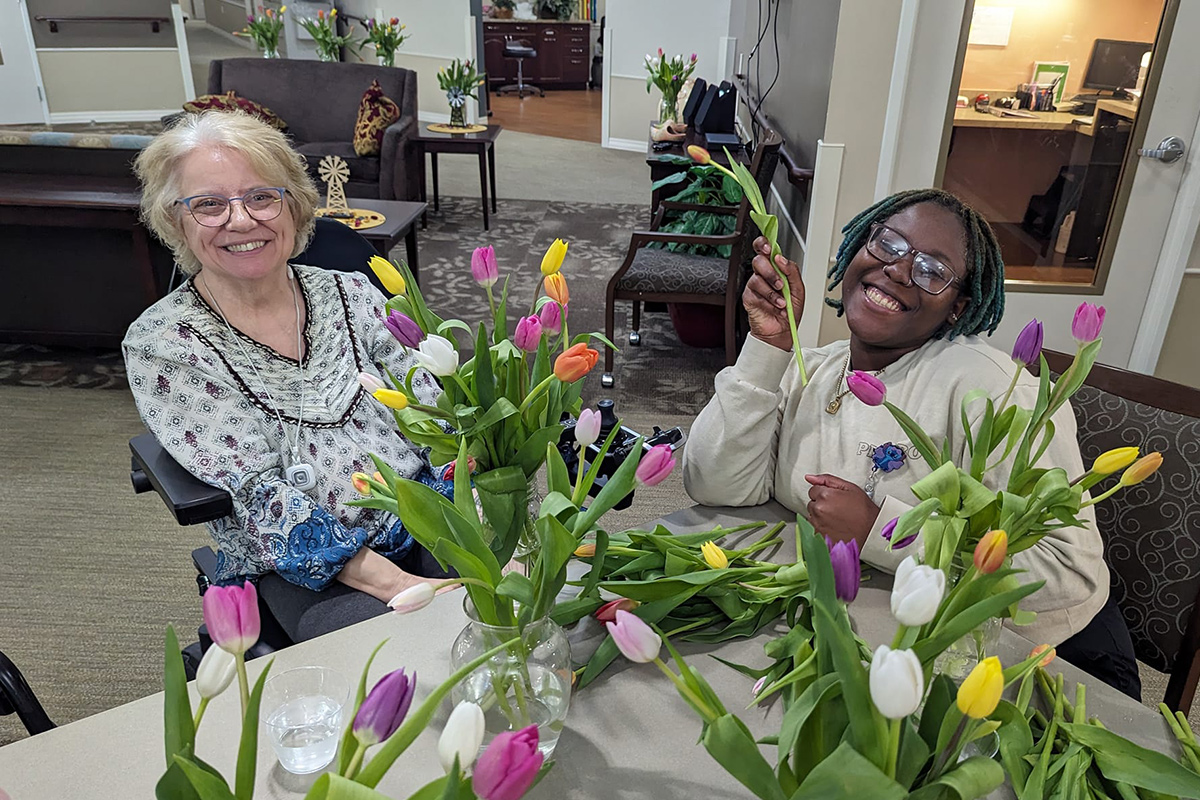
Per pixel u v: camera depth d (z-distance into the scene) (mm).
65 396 3143
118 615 2043
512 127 8812
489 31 10781
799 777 606
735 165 999
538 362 884
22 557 2248
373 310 1561
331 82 5293
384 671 921
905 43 2553
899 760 565
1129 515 1291
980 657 811
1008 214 2766
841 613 571
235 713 856
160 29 7570
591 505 800
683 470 1328
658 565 986
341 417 1459
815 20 3002
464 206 5914
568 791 783
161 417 1353
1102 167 2684
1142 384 1314
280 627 1389
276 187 1380
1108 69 2570
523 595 730
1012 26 2543
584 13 11203
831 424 1264
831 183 2750
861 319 1193
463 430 833
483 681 771
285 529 1313
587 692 913
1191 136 2605
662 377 3414
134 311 3307
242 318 1436
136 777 779
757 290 1171
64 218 2924
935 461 832
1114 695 909
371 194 4941
